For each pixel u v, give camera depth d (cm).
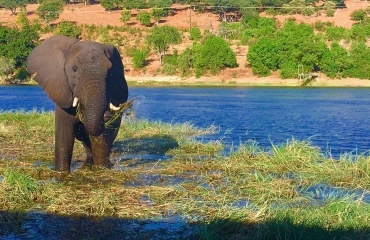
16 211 1086
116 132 1495
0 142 2009
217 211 1057
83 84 1236
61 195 1160
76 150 1848
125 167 1524
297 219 979
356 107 4338
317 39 8438
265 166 1526
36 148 1886
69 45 1374
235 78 8138
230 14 12612
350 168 1488
